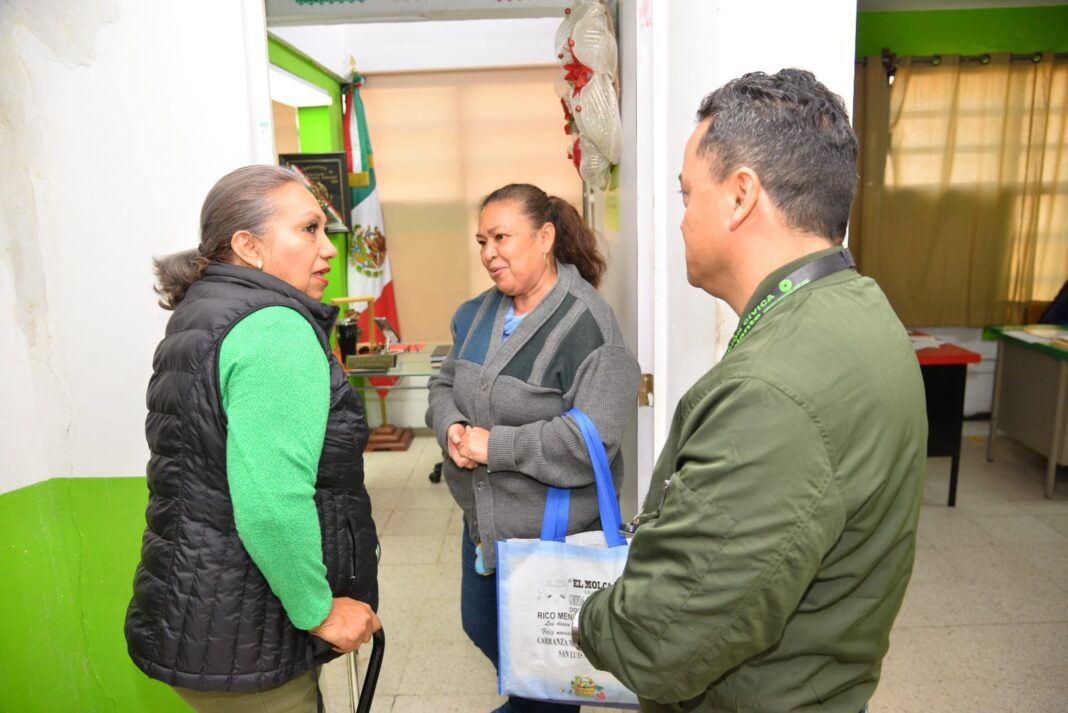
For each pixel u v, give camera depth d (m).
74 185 1.47
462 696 2.18
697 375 1.55
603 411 1.42
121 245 1.49
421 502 3.82
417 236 4.88
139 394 1.55
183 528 1.02
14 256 1.48
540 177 4.81
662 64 1.63
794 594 0.68
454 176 4.80
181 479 1.01
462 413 1.57
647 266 1.75
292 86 3.87
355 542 1.16
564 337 1.46
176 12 1.40
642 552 0.76
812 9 1.33
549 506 1.42
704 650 0.71
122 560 1.62
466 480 1.59
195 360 0.99
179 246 1.49
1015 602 2.69
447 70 4.65
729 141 0.77
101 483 1.58
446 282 4.94
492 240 1.47
